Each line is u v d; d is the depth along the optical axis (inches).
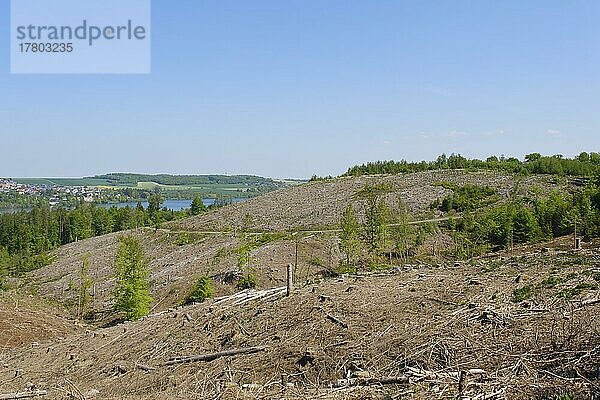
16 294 1648.6
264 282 1438.2
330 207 2571.4
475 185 2564.0
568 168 2778.1
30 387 593.3
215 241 2265.0
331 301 615.2
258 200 3134.8
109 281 1823.3
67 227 3228.3
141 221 3356.3
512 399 317.7
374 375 398.0
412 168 3435.0
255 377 458.3
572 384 324.8
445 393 336.8
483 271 684.1
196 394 428.5
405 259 1441.9
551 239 1269.7
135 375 554.3
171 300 1444.4
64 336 1083.9
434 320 497.0
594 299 468.1
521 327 436.1
